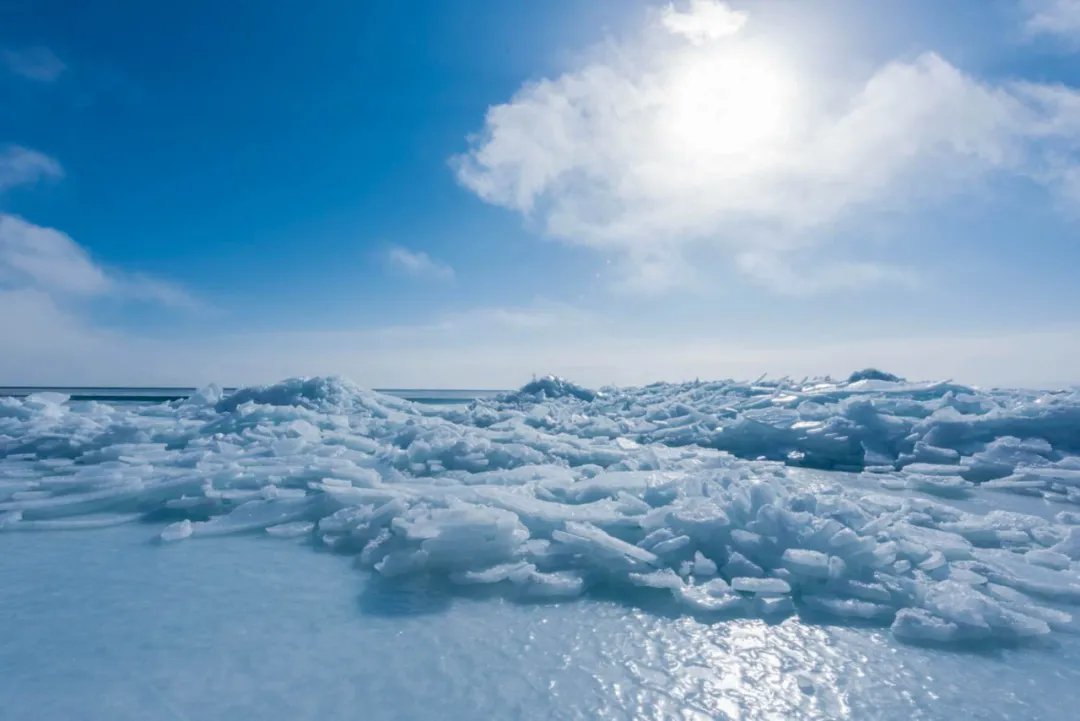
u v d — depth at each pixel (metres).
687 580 3.87
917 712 2.58
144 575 4.03
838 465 8.20
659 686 2.76
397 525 4.23
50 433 8.07
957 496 6.32
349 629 3.27
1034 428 7.64
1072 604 3.65
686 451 7.42
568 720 2.49
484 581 3.85
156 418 10.12
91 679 2.74
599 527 4.43
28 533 4.96
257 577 4.00
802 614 3.53
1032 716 2.55
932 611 3.40
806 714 2.56
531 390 13.96
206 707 2.54
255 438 7.43
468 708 2.56
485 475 5.80
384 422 9.13
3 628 3.23
